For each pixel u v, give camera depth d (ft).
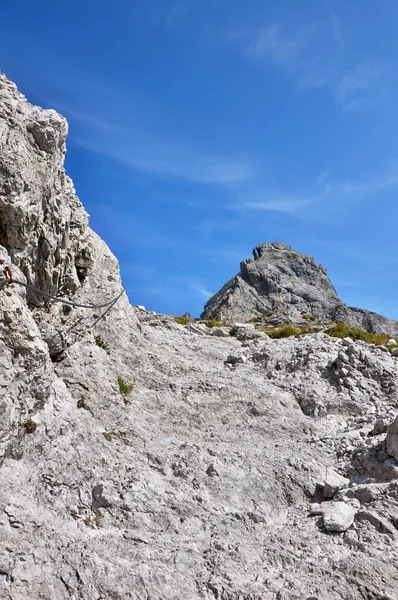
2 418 33.14
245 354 73.41
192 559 29.07
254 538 32.58
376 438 46.50
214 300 321.93
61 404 39.40
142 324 79.30
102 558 27.99
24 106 46.65
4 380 33.81
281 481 40.22
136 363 57.72
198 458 41.01
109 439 40.96
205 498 36.32
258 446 46.47
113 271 65.62
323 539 32.55
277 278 319.27
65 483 33.73
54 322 48.16
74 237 54.90
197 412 51.44
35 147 45.62
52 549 28.37
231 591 26.73
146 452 40.83
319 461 44.55
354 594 27.53
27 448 34.55
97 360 49.90
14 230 41.83
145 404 50.16
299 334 99.30
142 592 26.27
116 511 32.86
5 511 29.89
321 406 56.90
